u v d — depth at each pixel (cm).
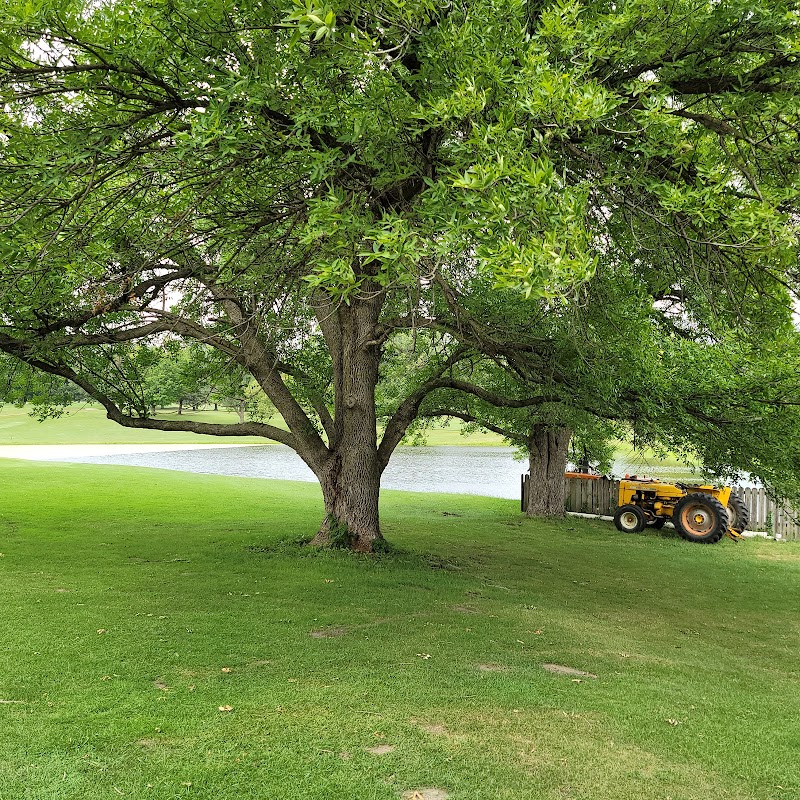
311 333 1421
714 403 1058
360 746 452
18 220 672
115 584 909
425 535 1605
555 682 616
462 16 566
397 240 470
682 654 777
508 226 411
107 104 714
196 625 728
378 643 700
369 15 532
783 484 1104
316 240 633
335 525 1215
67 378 1259
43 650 619
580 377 1112
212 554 1155
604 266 891
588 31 555
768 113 617
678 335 1277
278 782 399
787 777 448
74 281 809
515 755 453
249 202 870
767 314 857
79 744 434
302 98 616
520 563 1322
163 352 1345
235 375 1295
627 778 430
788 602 1143
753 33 632
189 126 693
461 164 526
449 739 471
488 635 763
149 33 632
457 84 517
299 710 509
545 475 2078
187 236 831
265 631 720
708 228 683
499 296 1165
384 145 618
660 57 640
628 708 561
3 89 669
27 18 592
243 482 2642
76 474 2508
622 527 1869
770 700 624
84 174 698
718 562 1480
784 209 645
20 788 375
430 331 1168
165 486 2336
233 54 657
